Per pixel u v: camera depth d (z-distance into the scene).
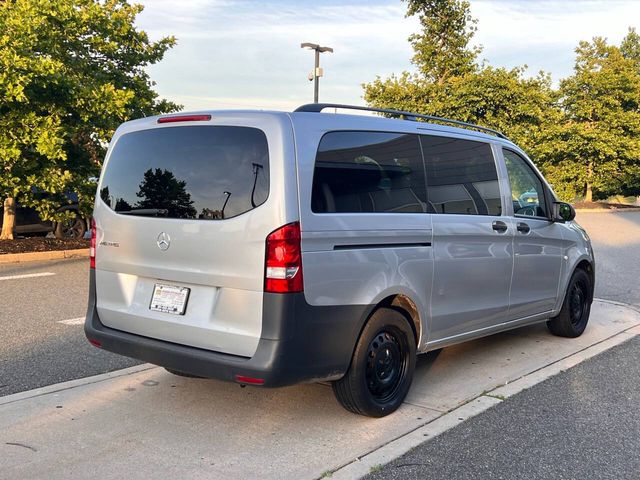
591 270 6.70
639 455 3.72
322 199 3.76
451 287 4.70
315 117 3.87
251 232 3.59
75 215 14.16
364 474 3.41
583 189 36.66
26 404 4.37
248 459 3.57
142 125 4.28
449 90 27.33
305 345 3.62
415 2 27.86
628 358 5.75
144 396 4.55
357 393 3.99
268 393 4.65
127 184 4.26
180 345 3.89
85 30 13.35
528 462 3.60
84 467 3.45
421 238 4.40
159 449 3.69
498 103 27.02
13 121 11.78
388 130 4.35
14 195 12.59
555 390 4.83
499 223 5.19
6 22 11.46
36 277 10.27
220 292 3.72
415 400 4.57
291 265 3.54
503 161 5.49
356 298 3.90
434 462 3.57
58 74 11.88
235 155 3.77
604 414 4.34
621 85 32.72
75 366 5.34
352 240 3.88
